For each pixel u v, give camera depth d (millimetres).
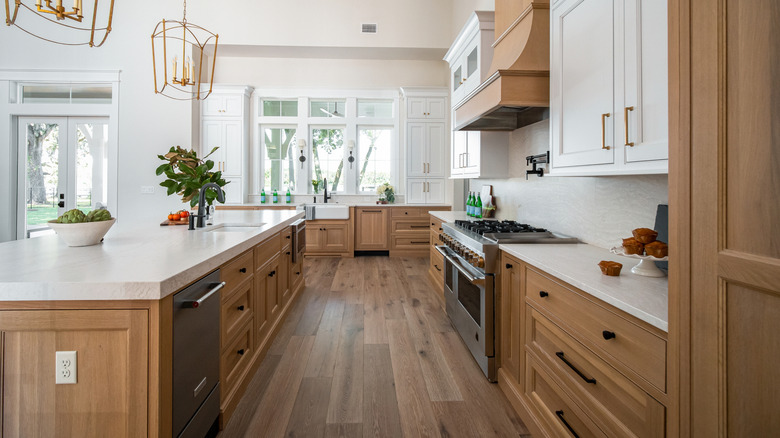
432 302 3576
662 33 1183
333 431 1669
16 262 1347
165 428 1143
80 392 1104
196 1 5312
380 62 6207
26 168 5176
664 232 1440
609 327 1136
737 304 685
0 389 1092
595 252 1842
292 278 3402
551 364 1517
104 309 1094
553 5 1912
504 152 3252
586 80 1609
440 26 5523
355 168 6336
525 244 2100
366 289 4035
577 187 2221
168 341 1153
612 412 1131
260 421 1733
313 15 5430
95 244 1768
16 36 5117
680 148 810
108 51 5230
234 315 1856
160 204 5281
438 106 5863
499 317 2104
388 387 2047
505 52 2520
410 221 5832
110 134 5227
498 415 1802
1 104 5074
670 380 860
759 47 639
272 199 6184
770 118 624
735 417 690
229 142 5770
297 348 2539
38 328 1088
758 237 645
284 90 6098
